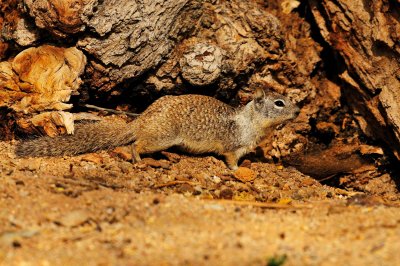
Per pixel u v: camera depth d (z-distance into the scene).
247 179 13.23
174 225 9.20
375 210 10.42
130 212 9.64
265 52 14.99
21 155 12.58
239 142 14.08
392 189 15.00
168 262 7.75
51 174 11.62
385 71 14.19
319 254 8.16
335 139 15.58
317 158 15.27
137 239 8.54
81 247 8.22
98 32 13.02
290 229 9.24
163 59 14.21
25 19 13.34
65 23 12.72
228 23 14.77
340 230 9.25
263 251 8.17
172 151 14.02
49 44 13.45
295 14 16.38
